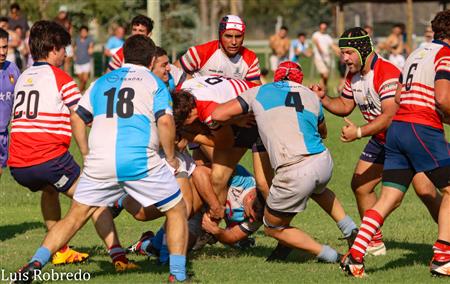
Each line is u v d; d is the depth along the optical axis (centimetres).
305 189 2273
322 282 2175
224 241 2533
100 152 2091
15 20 7688
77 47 7706
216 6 12269
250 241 2762
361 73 2514
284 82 2341
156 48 2352
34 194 3994
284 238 2411
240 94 2330
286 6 19412
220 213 2448
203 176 2445
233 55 2783
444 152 2227
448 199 2241
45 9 10488
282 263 2472
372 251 2591
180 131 2391
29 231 3111
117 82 2133
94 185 2109
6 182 4281
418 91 2231
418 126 2219
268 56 11712
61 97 2331
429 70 2219
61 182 2347
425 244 2783
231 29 2716
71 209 2131
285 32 8731
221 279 2220
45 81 2331
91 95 2150
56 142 2331
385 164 2275
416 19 14275
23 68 7644
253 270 2350
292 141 2269
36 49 2373
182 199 2152
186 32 10962
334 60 10456
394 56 7969
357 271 2219
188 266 2406
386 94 2434
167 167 2139
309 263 2462
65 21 7588
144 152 2092
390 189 2247
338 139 5319
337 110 2598
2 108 2764
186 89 2388
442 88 2178
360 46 2472
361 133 2402
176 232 2136
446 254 2227
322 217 3453
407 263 2445
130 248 2591
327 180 2312
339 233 3053
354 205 3750
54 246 2103
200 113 2353
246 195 2525
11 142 2361
